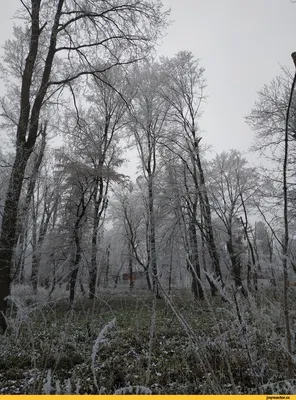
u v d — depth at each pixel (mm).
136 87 18594
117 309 10367
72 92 11555
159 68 18938
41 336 5691
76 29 10734
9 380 4039
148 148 20469
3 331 6648
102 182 17047
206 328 5320
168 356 4980
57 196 15656
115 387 3711
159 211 15703
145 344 5906
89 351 5094
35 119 8969
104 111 20500
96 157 16875
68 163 15562
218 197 20375
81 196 15289
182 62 18875
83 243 11406
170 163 18188
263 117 13398
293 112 11391
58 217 16984
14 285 8812
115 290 16531
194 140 16875
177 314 2754
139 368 4301
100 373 4234
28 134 8805
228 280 3857
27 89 9008
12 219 8008
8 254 7637
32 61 9234
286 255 2557
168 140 18656
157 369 4402
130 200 26969
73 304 3980
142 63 11297
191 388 3514
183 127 18328
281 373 3250
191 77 18828
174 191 15258
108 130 20719
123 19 10469
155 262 11164
